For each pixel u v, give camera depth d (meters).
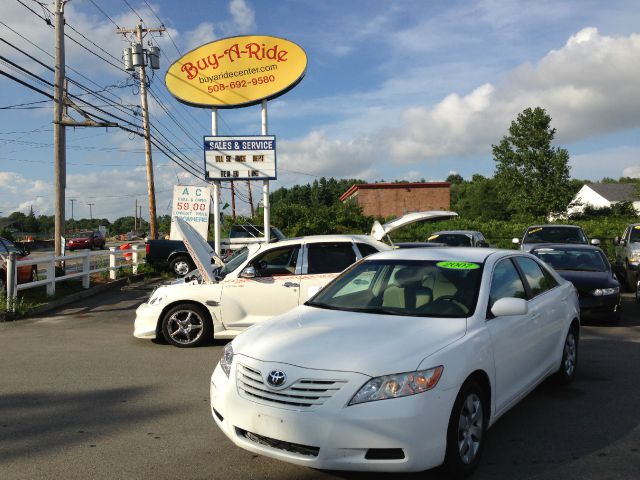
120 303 13.40
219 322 8.25
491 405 4.34
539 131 42.88
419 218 8.99
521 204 43.19
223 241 21.05
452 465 3.85
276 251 8.51
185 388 6.21
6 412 5.41
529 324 5.11
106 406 5.59
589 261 11.63
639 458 4.33
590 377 6.67
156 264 19.47
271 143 16.06
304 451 3.67
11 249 15.41
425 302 4.75
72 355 7.84
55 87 16.78
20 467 4.16
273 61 16.41
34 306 11.80
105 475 4.03
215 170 16.03
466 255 5.27
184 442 4.64
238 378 4.01
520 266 5.62
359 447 3.57
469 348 4.07
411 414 3.59
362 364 3.73
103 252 16.44
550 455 4.39
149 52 26.38
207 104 16.53
